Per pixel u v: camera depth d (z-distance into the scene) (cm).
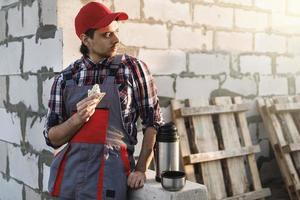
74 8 378
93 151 247
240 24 526
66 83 252
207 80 495
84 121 240
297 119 570
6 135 493
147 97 255
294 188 514
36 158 427
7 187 494
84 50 256
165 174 255
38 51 410
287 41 583
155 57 444
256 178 505
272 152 569
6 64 484
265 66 559
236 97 517
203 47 488
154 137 259
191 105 472
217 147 482
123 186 250
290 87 592
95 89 240
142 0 429
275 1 563
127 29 420
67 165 251
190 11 472
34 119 427
